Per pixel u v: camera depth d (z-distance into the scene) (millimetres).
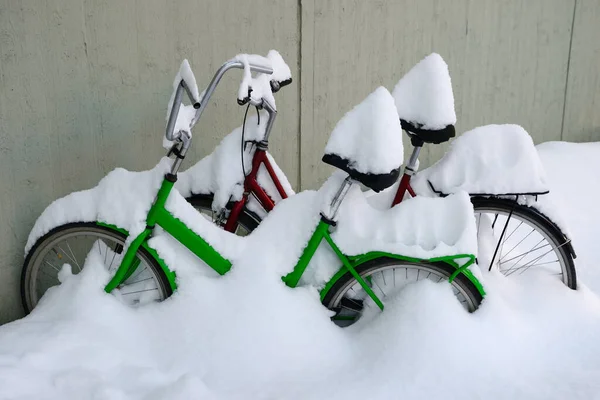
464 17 3721
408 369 2211
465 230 2273
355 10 3346
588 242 3277
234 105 3100
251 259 2385
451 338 2271
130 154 2859
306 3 3188
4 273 2596
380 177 2096
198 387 2086
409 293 2377
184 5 2848
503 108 4074
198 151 3086
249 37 3078
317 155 3467
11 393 2008
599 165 4020
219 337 2279
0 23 2400
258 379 2189
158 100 2877
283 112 3311
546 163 3998
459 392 2146
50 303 2459
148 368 2188
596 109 4344
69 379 2080
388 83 3568
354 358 2305
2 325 2436
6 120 2484
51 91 2574
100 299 2400
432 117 2328
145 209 2361
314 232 2350
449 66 3801
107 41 2676
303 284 2449
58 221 2453
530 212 2572
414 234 2314
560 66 4137
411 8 3518
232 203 2666
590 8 4086
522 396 2131
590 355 2328
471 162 2535
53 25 2523
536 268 2785
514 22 3893
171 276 2406
